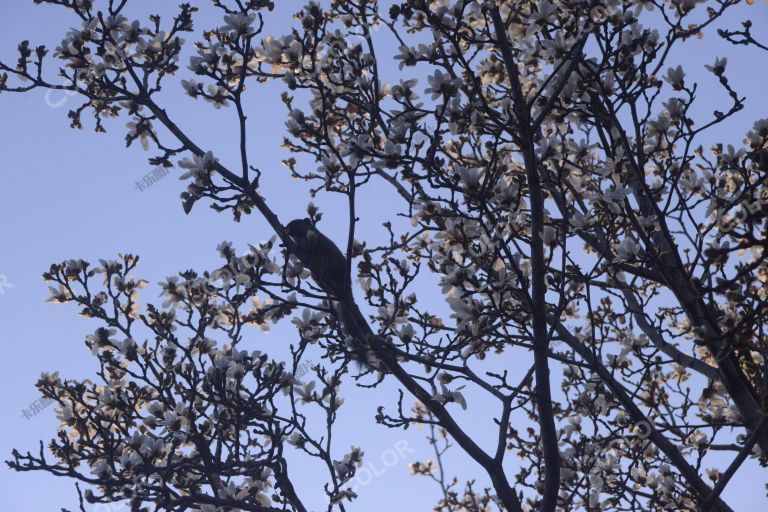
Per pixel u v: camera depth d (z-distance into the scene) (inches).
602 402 472.4
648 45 430.6
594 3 404.5
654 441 430.0
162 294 494.9
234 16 417.4
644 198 445.1
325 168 421.4
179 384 480.4
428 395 422.3
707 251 315.0
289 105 471.2
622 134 403.2
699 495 413.1
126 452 430.0
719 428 443.5
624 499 455.5
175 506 416.5
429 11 397.7
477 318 386.9
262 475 459.2
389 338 433.4
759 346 391.5
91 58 484.1
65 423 474.6
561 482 470.0
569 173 445.1
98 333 488.1
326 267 480.4
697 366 452.1
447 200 405.1
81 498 410.0
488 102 482.0
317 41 441.4
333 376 460.8
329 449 447.2
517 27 460.4
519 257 391.2
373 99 450.6
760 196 438.3
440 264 411.2
